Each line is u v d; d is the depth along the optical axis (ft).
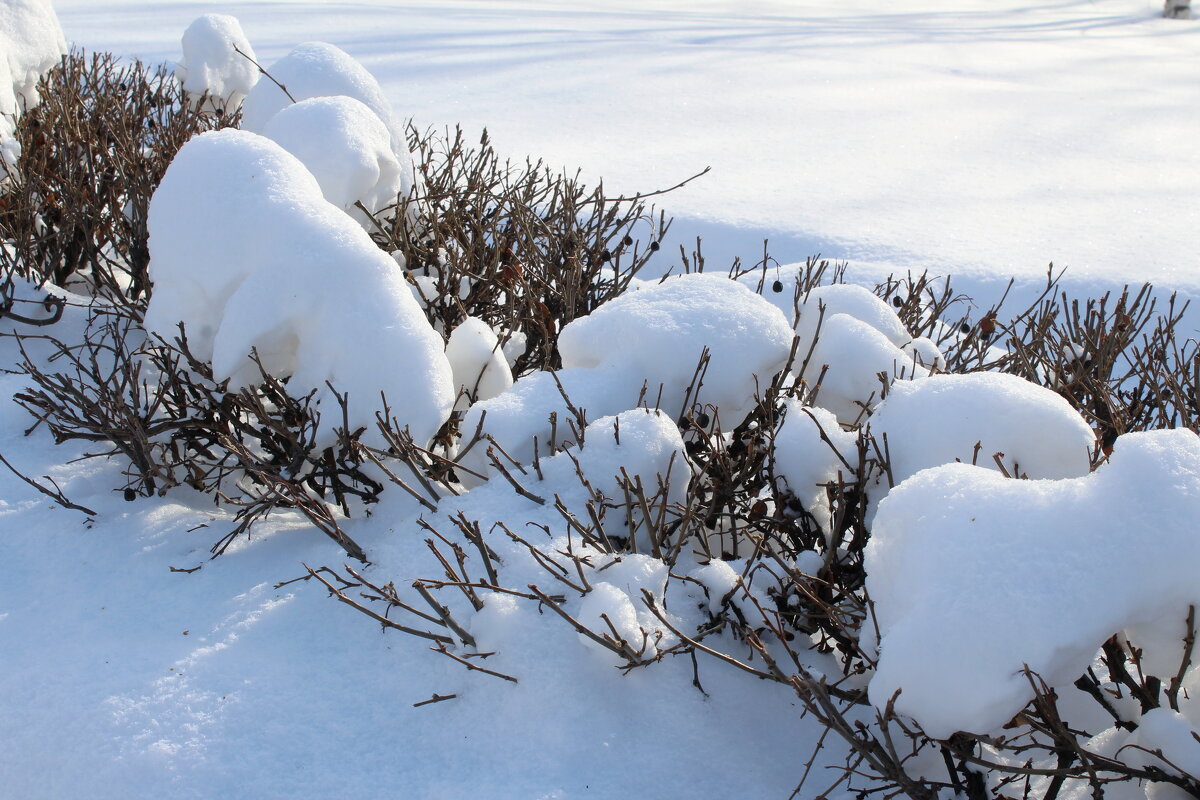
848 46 40.52
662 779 6.18
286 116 10.68
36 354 10.50
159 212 8.68
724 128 25.67
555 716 6.39
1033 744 5.49
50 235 11.30
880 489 7.49
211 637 7.09
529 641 6.70
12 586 7.58
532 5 49.29
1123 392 10.06
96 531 8.11
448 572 6.81
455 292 10.57
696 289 9.04
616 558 7.00
